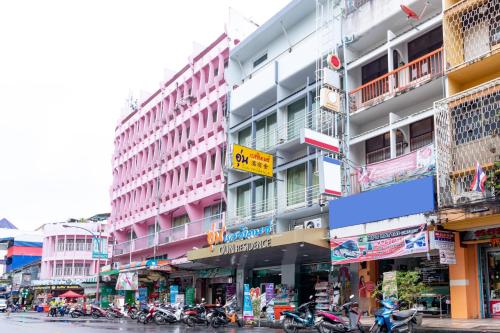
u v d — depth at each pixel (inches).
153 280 1622.8
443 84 783.1
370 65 959.0
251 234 1047.0
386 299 621.0
